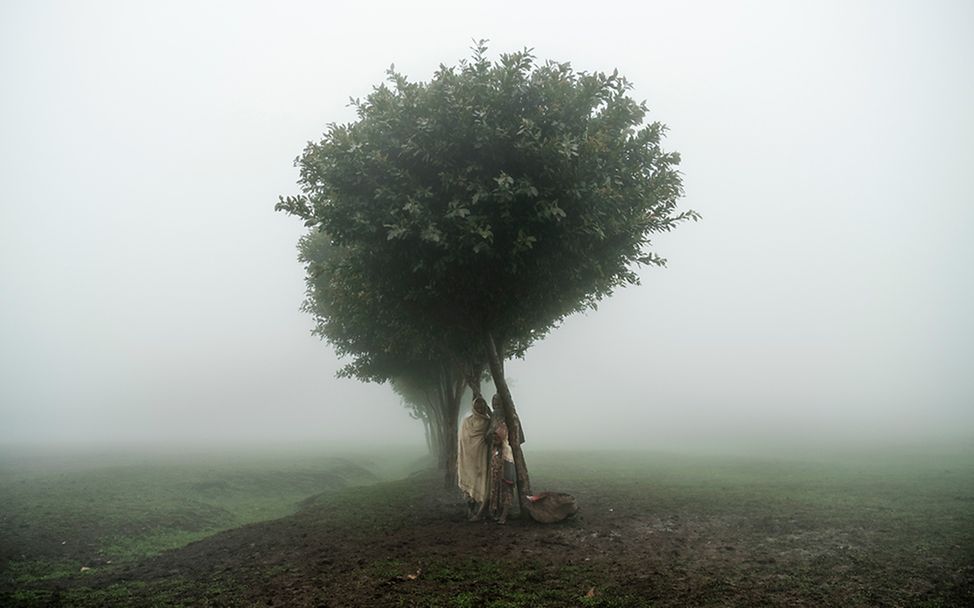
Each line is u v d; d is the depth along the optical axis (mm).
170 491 24484
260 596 8039
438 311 14398
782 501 15539
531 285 13195
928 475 22188
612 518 13320
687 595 7426
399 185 11844
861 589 7465
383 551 10586
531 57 11789
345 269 14148
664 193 13461
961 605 6762
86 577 10539
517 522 13172
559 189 11461
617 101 12727
